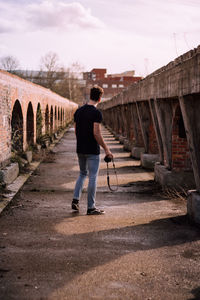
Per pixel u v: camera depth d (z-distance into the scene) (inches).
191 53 236.8
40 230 208.4
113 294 130.3
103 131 1317.7
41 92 706.2
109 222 227.6
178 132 332.2
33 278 142.5
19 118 503.5
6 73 373.1
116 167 478.3
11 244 183.3
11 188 318.7
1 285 135.5
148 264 159.6
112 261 162.2
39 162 502.6
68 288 134.3
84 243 186.5
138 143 575.8
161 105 340.8
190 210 233.3
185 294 131.6
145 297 128.6
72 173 430.6
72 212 252.1
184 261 163.9
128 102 599.5
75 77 3014.3
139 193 322.0
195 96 241.0
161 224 224.5
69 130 1327.5
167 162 338.0
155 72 360.2
